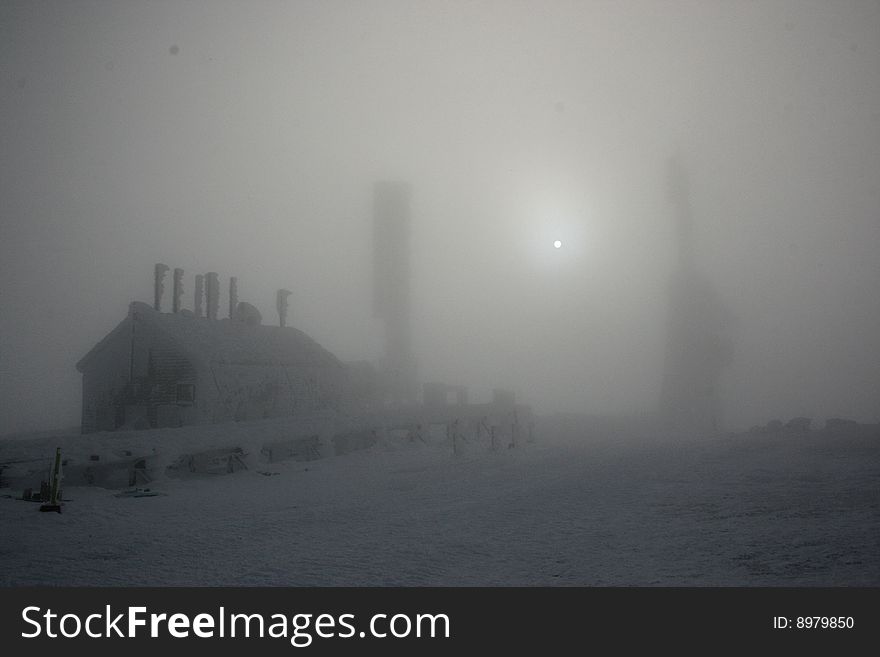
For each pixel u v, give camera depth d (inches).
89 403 1360.7
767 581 374.3
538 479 914.7
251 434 1138.7
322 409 1585.9
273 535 557.9
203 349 1286.9
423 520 619.5
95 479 898.1
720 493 728.3
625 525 563.8
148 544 523.5
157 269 1464.1
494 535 539.5
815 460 1022.4
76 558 476.4
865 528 502.3
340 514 665.6
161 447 981.2
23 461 865.5
